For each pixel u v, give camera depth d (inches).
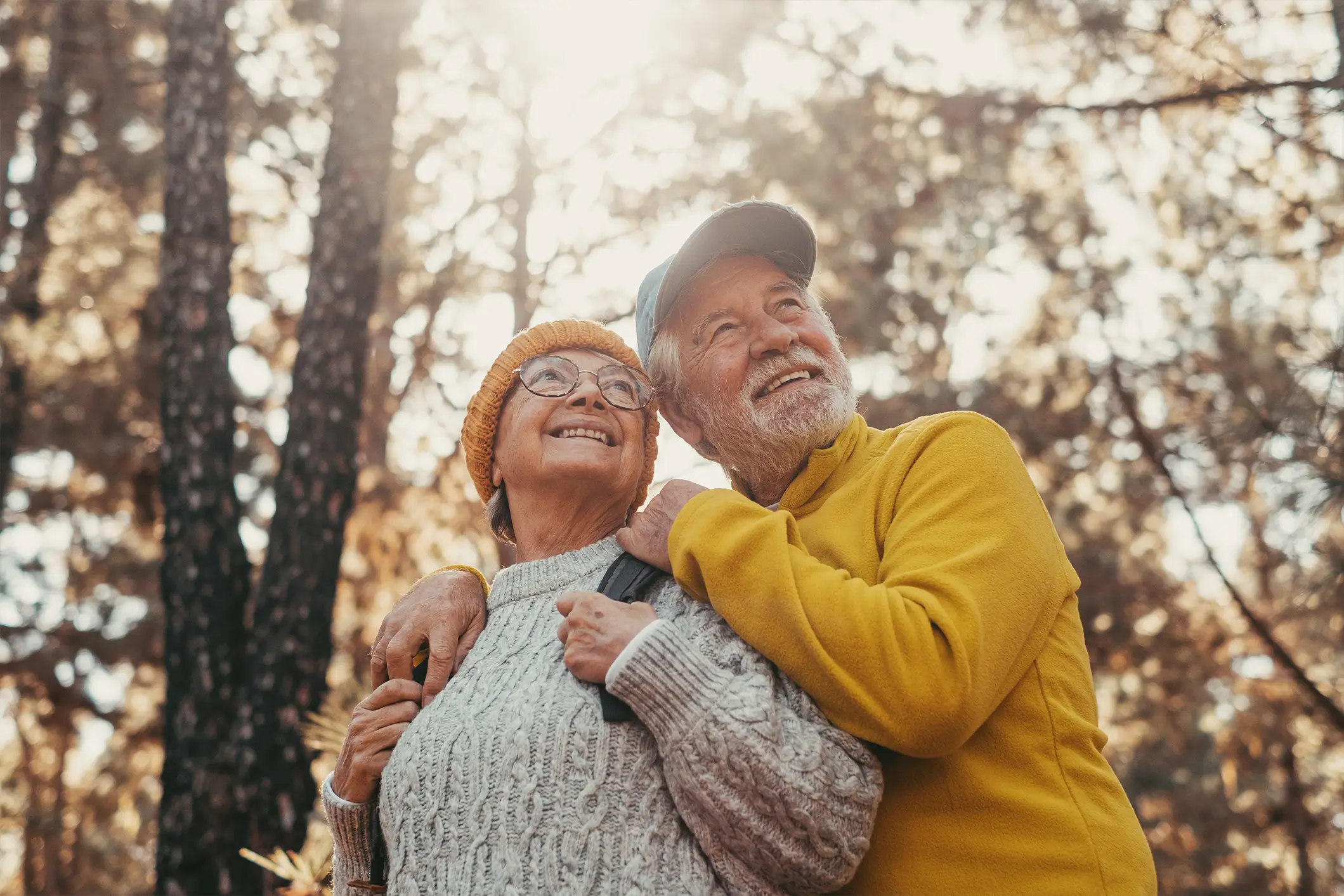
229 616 200.4
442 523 341.4
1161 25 207.2
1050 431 295.1
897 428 79.3
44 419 358.0
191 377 211.6
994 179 262.2
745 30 278.8
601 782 63.4
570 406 83.4
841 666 61.6
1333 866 290.8
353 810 73.1
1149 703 315.6
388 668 76.9
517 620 75.5
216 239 220.8
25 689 389.1
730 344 82.0
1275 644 225.1
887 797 66.5
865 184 276.2
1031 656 66.4
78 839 452.1
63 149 367.9
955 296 301.0
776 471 81.4
